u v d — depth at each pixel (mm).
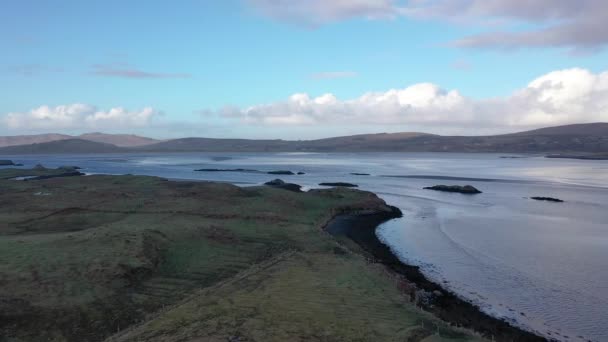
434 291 34438
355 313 27359
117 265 33094
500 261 43531
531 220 66562
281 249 43469
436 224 63219
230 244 43656
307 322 25766
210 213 61125
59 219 54875
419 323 26188
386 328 25234
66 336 24625
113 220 55125
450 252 47156
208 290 31391
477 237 54469
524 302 32938
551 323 29422
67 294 28625
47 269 31578
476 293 34688
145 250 36656
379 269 38031
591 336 27609
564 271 40344
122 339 23812
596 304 32625
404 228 60312
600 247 49125
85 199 71562
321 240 48469
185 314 27031
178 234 43531
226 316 26562
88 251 35406
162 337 23859
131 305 28812
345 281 33656
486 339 24672
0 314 25328
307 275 34875
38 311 26281
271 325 25266
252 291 31078
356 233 56781
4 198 72375
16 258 33219
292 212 65688
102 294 29391
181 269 35656
